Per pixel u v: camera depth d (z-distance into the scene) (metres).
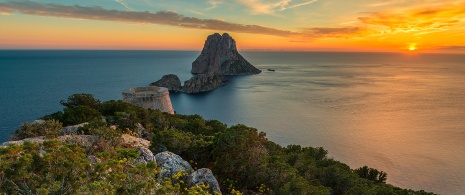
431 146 84.81
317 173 33.16
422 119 114.88
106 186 10.95
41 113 114.88
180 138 25.50
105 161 14.05
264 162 23.92
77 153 14.16
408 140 90.62
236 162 23.09
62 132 28.08
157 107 71.06
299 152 44.75
